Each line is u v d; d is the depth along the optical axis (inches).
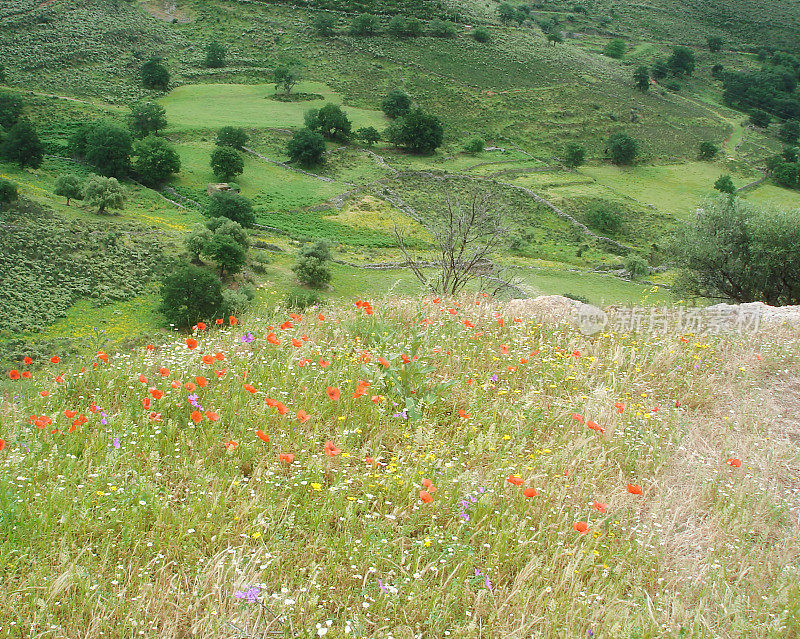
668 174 4286.4
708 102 5772.6
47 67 4419.3
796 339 332.5
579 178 4060.0
